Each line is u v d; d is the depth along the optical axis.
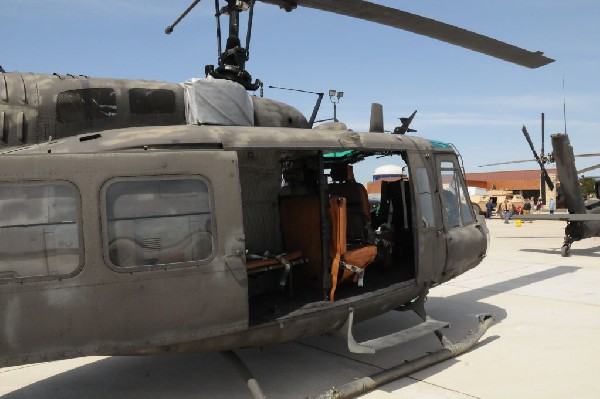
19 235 3.13
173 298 3.51
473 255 6.37
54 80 4.38
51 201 3.24
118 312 3.35
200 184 3.72
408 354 5.45
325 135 4.71
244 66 5.48
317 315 4.35
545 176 14.92
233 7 5.31
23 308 3.10
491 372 4.84
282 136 4.38
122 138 3.74
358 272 5.01
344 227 4.88
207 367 5.11
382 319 7.00
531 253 13.93
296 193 5.46
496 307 7.62
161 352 3.60
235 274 3.74
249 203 5.18
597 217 11.89
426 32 5.95
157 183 3.57
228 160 3.85
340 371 4.95
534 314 7.13
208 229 3.70
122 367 5.15
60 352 3.20
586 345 5.66
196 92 4.70
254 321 4.07
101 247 3.33
